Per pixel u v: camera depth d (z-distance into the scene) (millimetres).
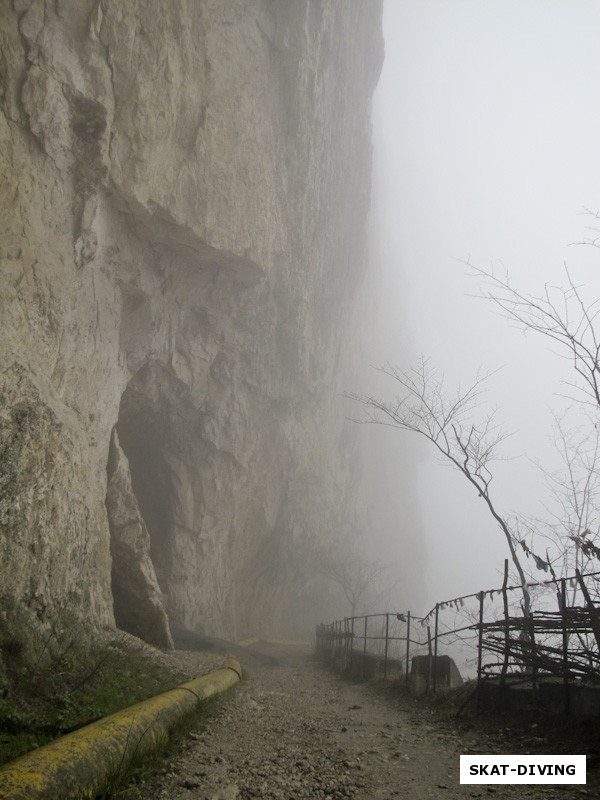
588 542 8547
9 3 15117
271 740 7922
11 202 14195
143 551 20391
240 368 33906
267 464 40344
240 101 26188
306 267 36000
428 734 8516
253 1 27297
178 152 22422
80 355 17984
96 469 18078
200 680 11469
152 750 6371
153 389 28734
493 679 9461
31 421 12305
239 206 26047
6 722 6645
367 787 5785
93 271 19531
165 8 20562
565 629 7680
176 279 25766
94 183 17562
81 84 17297
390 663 17672
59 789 4633
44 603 11398
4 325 13148
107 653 12562
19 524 10992
